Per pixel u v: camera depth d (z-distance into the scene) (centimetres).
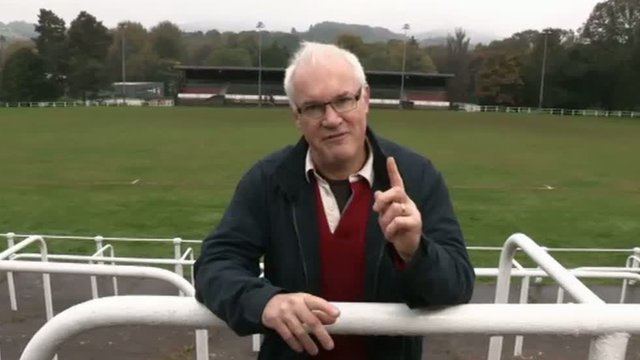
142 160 2238
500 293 212
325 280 162
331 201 165
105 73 8856
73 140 2923
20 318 594
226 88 7950
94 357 479
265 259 171
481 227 1245
